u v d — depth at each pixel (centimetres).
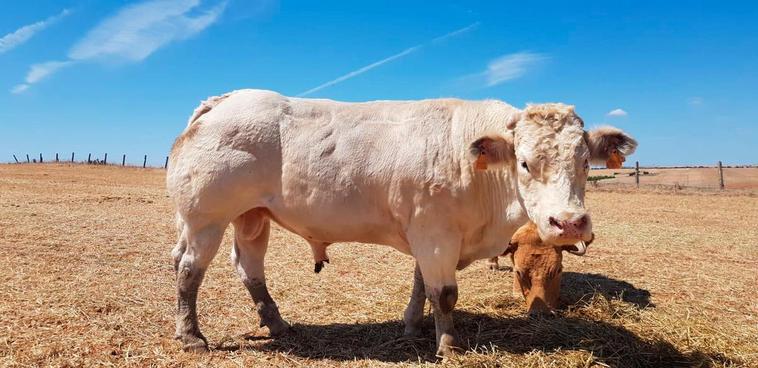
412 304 588
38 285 712
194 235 546
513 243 666
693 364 505
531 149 449
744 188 3269
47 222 1277
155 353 515
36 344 512
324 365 509
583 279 867
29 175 3216
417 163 512
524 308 678
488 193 517
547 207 434
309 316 655
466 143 510
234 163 533
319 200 532
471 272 912
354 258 993
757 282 862
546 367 488
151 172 4300
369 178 523
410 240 524
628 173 4712
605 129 466
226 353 529
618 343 542
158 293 711
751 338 573
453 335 524
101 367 477
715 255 1103
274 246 1100
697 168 4644
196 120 569
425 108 545
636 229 1482
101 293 690
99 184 2827
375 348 552
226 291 739
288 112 555
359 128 539
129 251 980
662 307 706
